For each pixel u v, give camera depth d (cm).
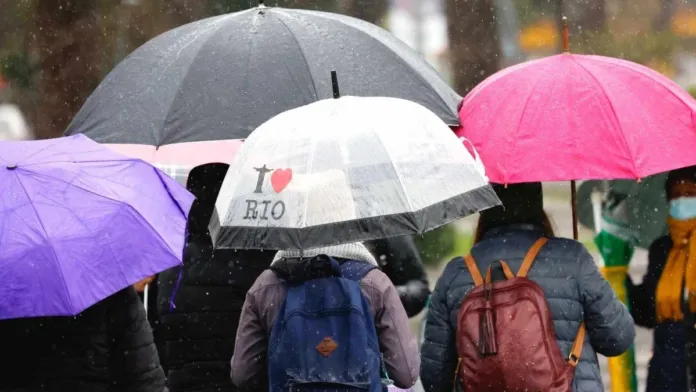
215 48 1930
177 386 1884
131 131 1878
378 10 5547
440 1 5241
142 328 1659
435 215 1444
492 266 1706
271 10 2031
